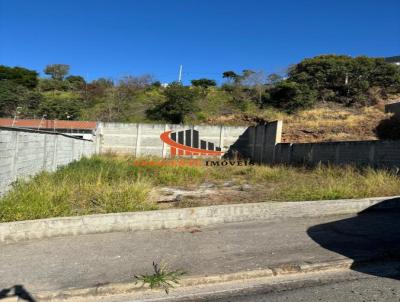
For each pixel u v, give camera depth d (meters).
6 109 40.72
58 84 55.94
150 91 48.50
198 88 47.78
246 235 5.88
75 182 9.93
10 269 4.49
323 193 8.27
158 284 4.06
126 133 29.30
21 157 8.96
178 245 5.40
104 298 3.87
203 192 10.92
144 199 7.78
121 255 4.97
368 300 3.56
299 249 5.12
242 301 3.68
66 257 4.91
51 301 3.80
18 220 6.04
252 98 44.97
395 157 13.06
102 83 50.22
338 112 35.28
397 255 4.86
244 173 16.67
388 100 41.88
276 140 24.00
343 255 4.82
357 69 44.53
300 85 41.78
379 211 7.48
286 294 3.82
